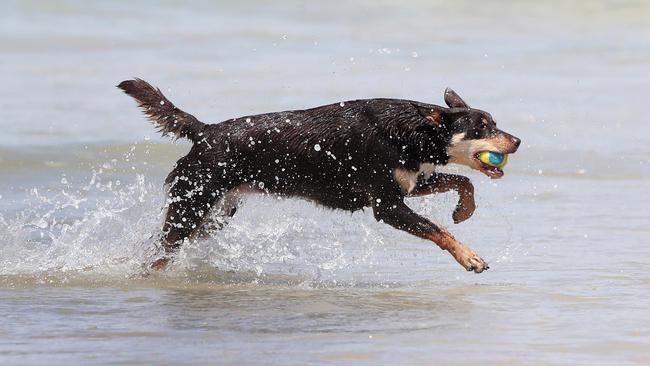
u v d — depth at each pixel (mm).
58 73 26844
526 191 16406
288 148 12031
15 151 18641
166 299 10500
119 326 9180
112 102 23484
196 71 26328
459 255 11328
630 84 24875
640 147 19125
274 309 9969
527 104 22562
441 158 11820
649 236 13453
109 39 31578
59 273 11773
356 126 11852
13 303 10180
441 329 9000
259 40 31172
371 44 30562
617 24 34281
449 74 25953
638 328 8945
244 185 12359
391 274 11867
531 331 8883
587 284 10898
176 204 12219
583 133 20125
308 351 8242
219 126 12273
